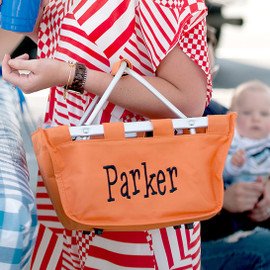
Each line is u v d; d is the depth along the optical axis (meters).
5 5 1.26
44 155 1.05
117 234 1.33
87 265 1.41
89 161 1.06
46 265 1.54
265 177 2.61
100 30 1.28
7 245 0.86
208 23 5.97
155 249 1.35
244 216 2.61
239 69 6.76
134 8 1.27
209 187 1.13
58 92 1.40
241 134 2.65
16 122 1.17
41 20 1.42
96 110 1.13
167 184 1.10
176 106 1.27
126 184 1.08
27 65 1.18
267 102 2.70
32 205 0.94
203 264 2.45
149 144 1.09
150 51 1.24
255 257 2.46
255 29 10.47
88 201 1.06
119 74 1.15
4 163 0.98
